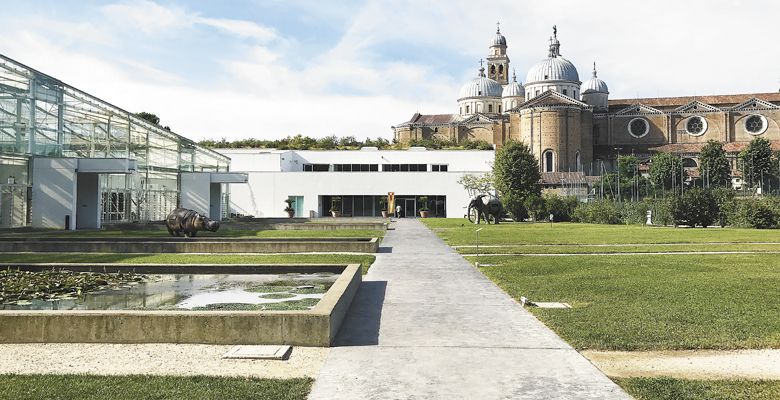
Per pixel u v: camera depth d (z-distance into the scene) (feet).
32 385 22.07
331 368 24.63
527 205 193.06
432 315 35.32
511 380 23.00
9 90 109.50
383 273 54.34
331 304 30.63
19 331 28.78
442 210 242.17
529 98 397.60
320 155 271.08
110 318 28.76
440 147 347.77
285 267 50.47
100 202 127.03
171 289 42.96
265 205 238.89
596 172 360.28
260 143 334.03
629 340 28.91
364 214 243.19
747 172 336.90
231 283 45.70
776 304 38.29
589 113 349.61
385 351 27.30
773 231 127.13
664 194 272.31
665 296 41.42
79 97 124.06
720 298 40.57
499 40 473.26
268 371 24.22
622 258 68.13
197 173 170.91
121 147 139.85
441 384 22.53
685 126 374.02
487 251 77.56
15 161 112.68
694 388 21.99
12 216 112.57
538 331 31.12
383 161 270.26
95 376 23.21
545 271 55.62
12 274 46.96
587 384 22.56
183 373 23.88
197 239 80.23
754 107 366.02
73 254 68.23
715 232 122.62
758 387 22.12
